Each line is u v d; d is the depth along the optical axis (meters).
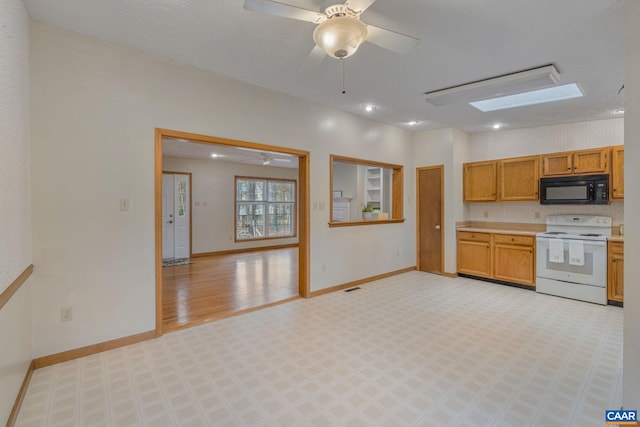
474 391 2.12
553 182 4.59
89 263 2.63
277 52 2.78
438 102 3.86
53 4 2.13
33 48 2.37
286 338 2.95
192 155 7.23
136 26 2.39
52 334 2.47
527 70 3.06
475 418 1.85
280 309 3.77
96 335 2.66
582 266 4.06
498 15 2.18
